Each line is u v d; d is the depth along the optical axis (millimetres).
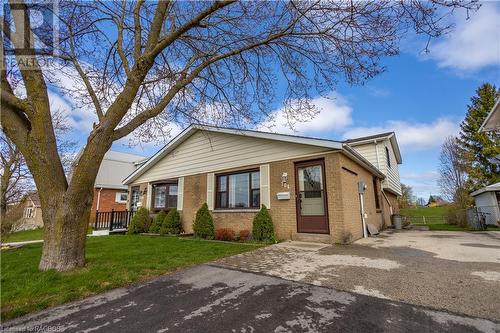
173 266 4711
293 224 8023
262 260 5129
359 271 4156
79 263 4387
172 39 4867
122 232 12359
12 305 2922
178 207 11789
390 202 16109
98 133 4492
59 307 2904
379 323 2404
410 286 3373
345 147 7387
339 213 7227
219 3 4508
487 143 20828
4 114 4273
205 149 11133
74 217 4352
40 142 4324
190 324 2465
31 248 7590
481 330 2242
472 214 11820
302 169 8266
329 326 2373
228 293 3283
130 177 14414
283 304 2889
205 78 6426
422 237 8531
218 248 6730
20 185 14500
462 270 4070
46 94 4512
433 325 2342
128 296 3229
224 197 10258
